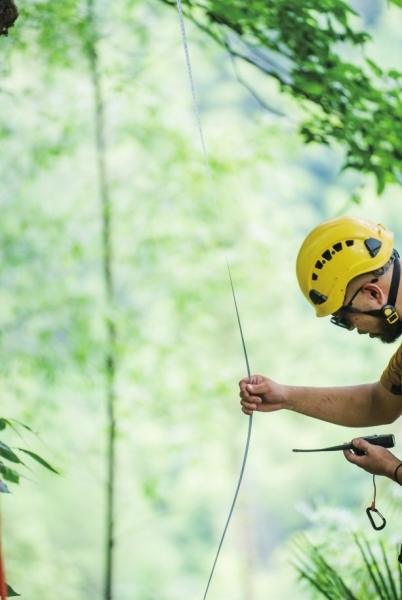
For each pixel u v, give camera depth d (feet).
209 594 83.92
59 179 42.57
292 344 62.13
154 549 85.87
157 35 40.83
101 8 37.11
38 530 60.34
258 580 85.46
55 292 38.88
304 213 88.12
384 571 21.25
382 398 14.82
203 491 80.94
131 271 42.55
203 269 43.34
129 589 84.79
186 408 41.52
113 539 37.91
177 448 41.70
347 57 82.17
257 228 45.19
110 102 39.75
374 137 21.88
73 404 55.16
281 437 84.99
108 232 40.01
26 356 38.06
